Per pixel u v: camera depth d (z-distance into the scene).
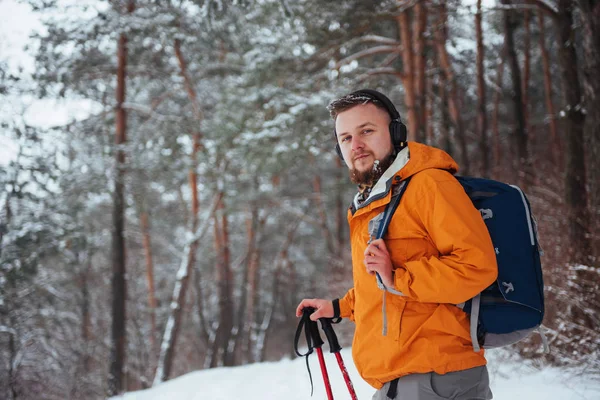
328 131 13.15
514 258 1.68
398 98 15.52
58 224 13.62
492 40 18.00
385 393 1.79
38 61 13.38
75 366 13.57
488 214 1.72
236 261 26.17
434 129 15.09
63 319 17.12
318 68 12.81
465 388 1.69
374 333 1.78
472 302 1.68
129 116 17.17
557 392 3.81
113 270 14.57
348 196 22.91
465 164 13.39
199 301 23.89
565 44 6.79
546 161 11.55
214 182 17.48
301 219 25.45
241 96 13.12
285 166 13.10
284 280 28.44
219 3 10.51
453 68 15.38
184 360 22.83
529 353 5.05
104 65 15.15
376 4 11.14
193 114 17.25
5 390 12.05
